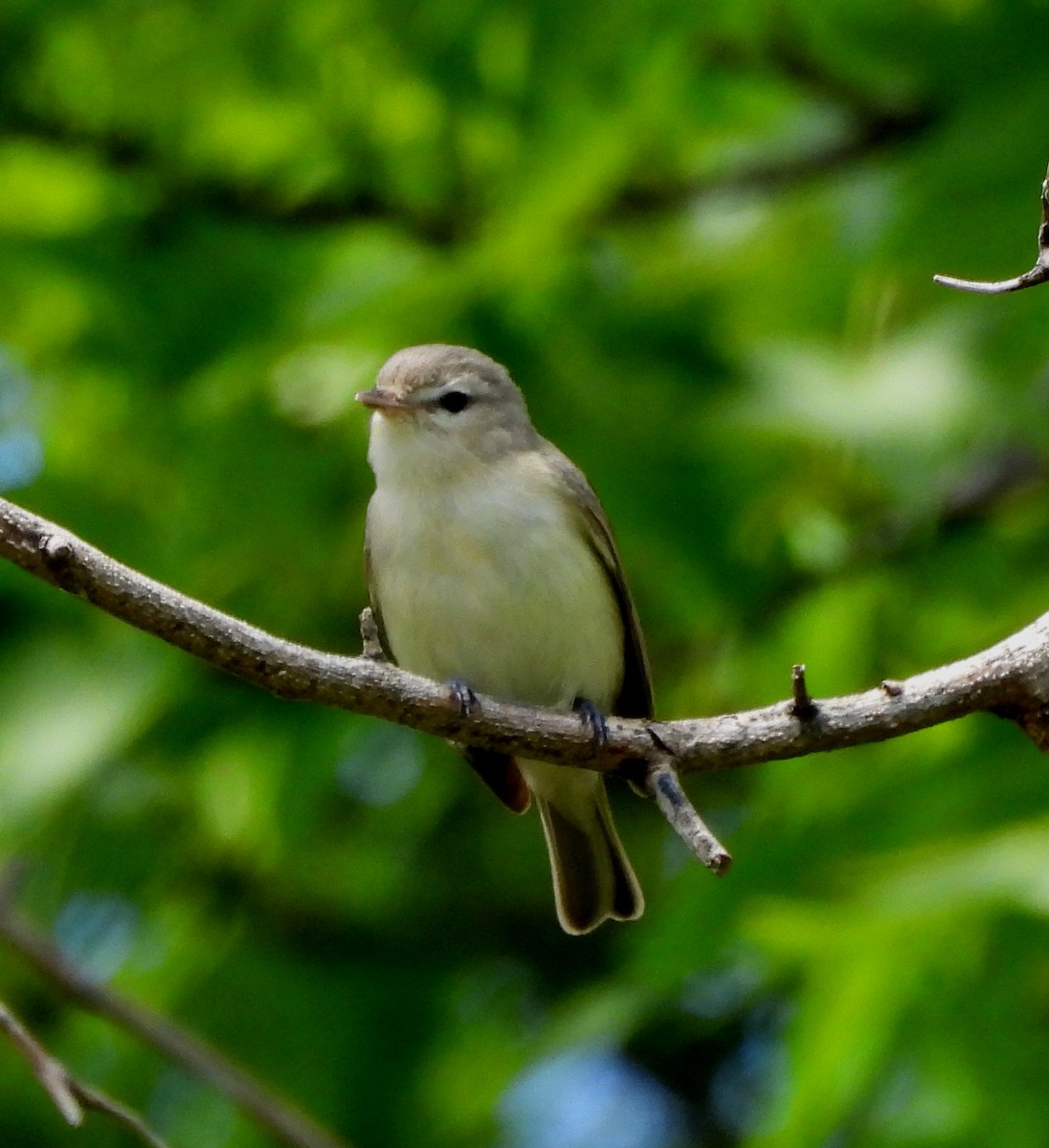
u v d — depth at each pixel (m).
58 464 12.60
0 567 12.09
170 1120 13.09
